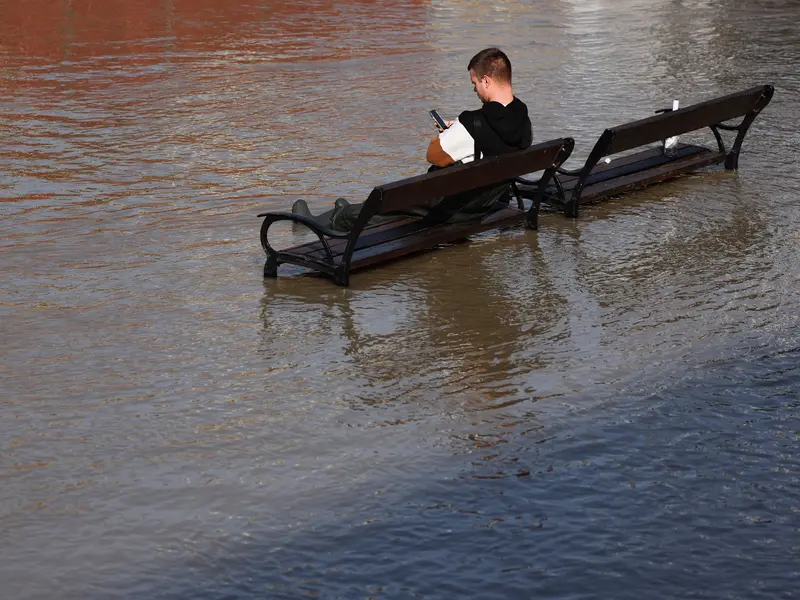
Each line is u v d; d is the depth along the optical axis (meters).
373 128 16.02
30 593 5.46
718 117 12.66
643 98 17.94
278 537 5.89
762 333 8.47
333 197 12.64
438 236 10.47
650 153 13.72
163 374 7.96
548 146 10.56
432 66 20.75
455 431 7.04
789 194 12.40
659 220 11.58
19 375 7.93
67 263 10.39
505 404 7.41
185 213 12.07
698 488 6.29
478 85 10.27
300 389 7.70
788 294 9.27
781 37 23.75
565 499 6.21
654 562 5.59
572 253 10.59
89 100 18.09
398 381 7.80
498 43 23.50
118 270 10.20
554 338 8.51
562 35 24.64
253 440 6.98
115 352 8.34
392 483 6.43
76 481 6.51
